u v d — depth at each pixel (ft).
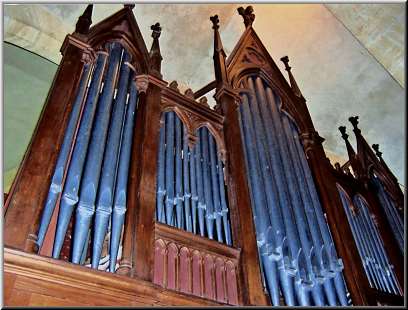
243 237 11.47
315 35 24.79
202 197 12.07
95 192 9.59
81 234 8.91
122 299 8.12
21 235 7.87
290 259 11.83
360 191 19.20
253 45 19.84
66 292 7.61
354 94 26.20
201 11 22.85
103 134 10.98
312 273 12.05
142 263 8.96
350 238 14.49
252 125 15.83
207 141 14.21
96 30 13.67
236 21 23.93
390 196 20.51
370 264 16.12
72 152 10.17
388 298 13.82
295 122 18.17
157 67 14.29
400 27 20.61
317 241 13.14
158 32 15.99
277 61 25.70
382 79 25.22
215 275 10.34
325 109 26.86
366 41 21.89
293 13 24.18
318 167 16.65
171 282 9.42
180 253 10.07
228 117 15.02
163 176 11.68
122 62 13.87
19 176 8.74
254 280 10.56
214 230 11.78
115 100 12.43
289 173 14.93
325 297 12.01
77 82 11.52
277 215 12.80
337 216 14.98
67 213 8.98
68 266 7.74
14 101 20.31
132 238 9.29
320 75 25.95
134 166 10.72
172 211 11.15
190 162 12.89
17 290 7.18
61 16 19.47
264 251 11.77
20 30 18.75
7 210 8.11
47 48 19.36
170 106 13.97
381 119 26.43
